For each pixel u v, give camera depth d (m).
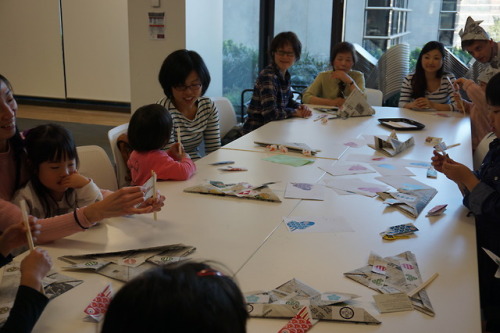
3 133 1.52
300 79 5.42
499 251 1.65
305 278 1.19
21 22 7.60
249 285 1.15
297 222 1.54
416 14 4.96
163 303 0.50
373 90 4.33
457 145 2.60
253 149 2.51
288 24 5.31
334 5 5.04
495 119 1.63
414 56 5.08
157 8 4.62
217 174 2.06
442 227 1.53
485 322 1.57
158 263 1.24
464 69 4.39
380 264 1.26
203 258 1.28
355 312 1.04
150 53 4.76
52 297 1.08
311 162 2.27
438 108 3.71
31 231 1.19
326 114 3.58
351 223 1.55
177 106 2.64
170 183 1.93
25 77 7.86
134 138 1.97
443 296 1.12
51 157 1.54
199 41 4.82
